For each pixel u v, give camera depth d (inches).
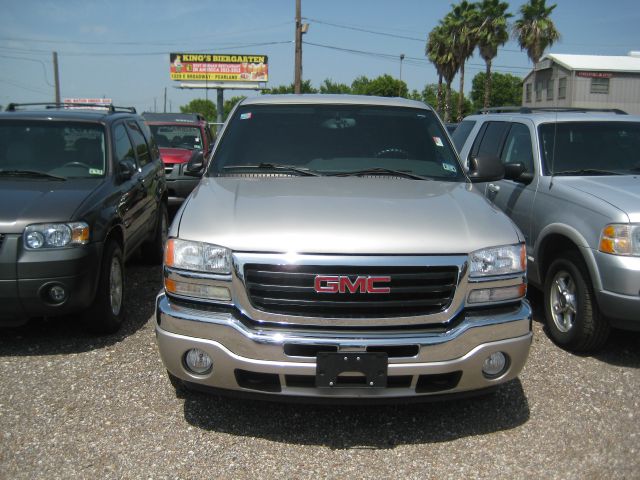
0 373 163.8
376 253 120.6
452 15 1446.9
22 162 213.3
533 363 177.0
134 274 270.7
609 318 172.7
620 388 160.9
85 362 171.5
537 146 219.6
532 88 1587.1
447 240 125.0
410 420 142.6
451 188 159.0
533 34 1347.2
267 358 120.3
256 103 191.5
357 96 200.2
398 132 183.0
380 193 148.1
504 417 144.6
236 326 121.5
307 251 120.3
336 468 123.2
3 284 166.7
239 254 121.9
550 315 196.1
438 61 1489.9
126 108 288.5
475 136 280.8
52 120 225.9
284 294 121.0
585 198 185.0
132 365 169.3
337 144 177.5
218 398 150.8
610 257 169.0
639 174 209.9
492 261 126.6
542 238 200.4
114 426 137.3
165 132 522.6
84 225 176.9
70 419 139.9
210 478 119.3
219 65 1907.0
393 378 123.2
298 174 167.2
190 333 124.8
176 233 130.4
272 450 129.3
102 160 216.8
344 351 119.3
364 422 141.4
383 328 121.6
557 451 130.3
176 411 144.3
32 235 169.5
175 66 1899.6
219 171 169.9
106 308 187.3
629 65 1417.3
